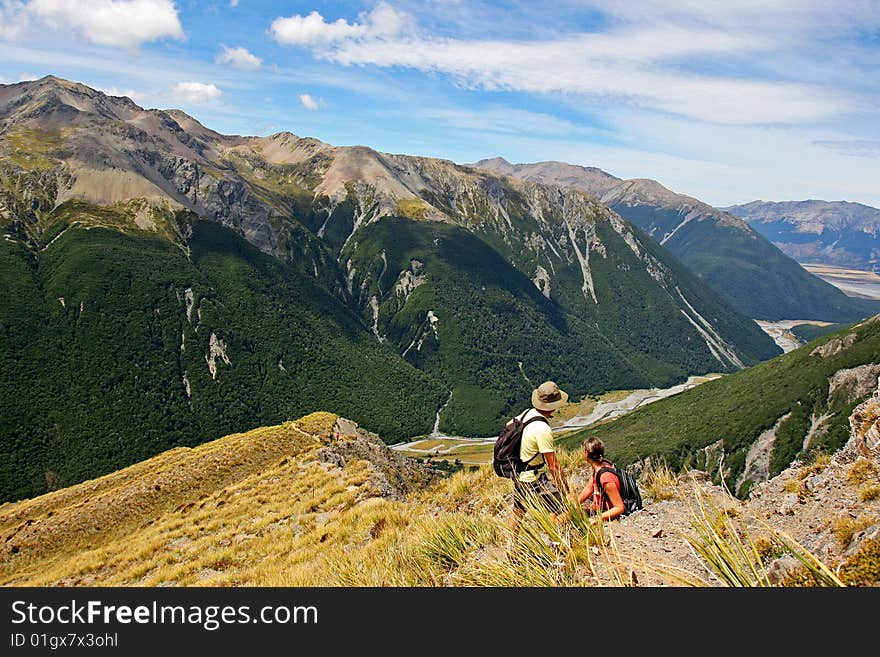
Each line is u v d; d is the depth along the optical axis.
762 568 5.43
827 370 149.38
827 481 8.44
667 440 150.38
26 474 172.00
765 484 9.98
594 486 8.27
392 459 44.28
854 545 5.83
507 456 8.15
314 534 17.36
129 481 51.75
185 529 24.64
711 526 5.87
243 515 24.89
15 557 38.47
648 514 8.71
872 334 156.88
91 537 40.56
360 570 9.08
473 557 7.82
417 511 15.60
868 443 8.78
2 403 187.62
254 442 52.38
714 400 180.25
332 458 33.50
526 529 7.12
